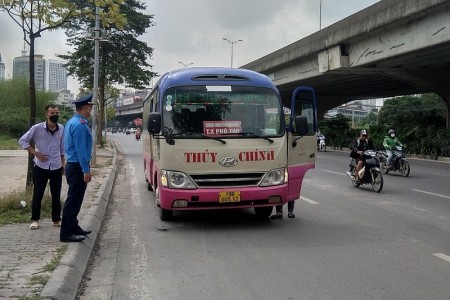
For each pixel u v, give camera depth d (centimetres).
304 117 801
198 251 665
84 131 638
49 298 440
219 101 810
